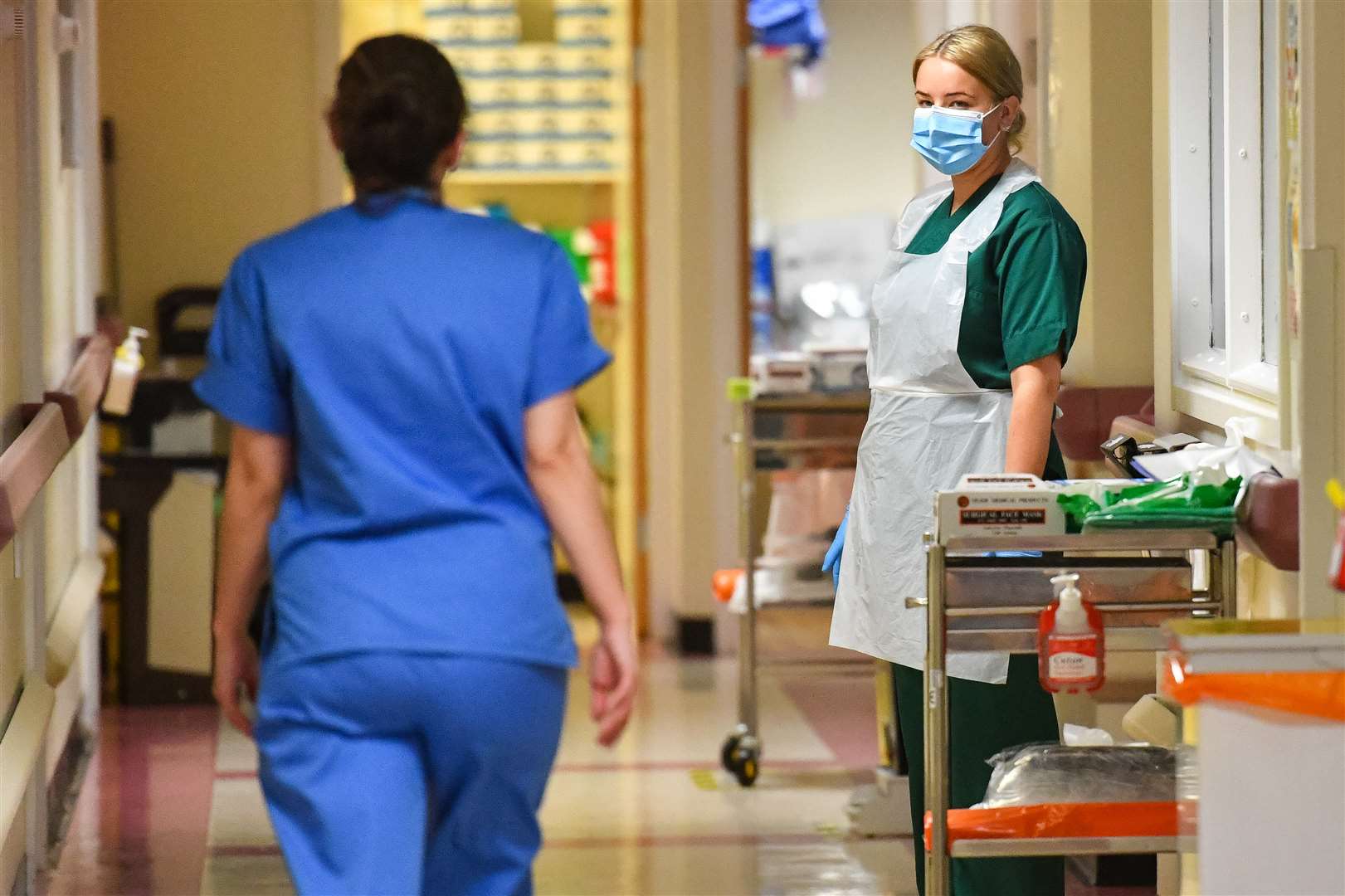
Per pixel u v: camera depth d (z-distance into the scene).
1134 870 13.62
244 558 7.89
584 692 22.31
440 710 7.32
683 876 14.34
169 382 21.61
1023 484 9.45
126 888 14.06
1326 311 9.29
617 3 27.03
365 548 7.46
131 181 23.23
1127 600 9.57
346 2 27.09
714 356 24.89
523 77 27.14
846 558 11.27
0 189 12.47
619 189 27.28
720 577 17.86
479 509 7.55
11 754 11.74
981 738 10.29
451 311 7.55
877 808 15.62
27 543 13.70
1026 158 17.20
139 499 21.34
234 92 23.30
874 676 18.06
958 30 10.79
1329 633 8.02
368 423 7.53
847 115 28.61
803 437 17.61
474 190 28.00
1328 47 9.23
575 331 7.79
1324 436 9.31
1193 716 10.68
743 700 17.52
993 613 9.43
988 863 10.23
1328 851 7.86
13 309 13.14
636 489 26.31
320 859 7.29
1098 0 14.77
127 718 20.70
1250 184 12.12
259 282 7.67
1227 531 9.47
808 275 28.66
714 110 24.69
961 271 10.47
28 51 13.70
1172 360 13.28
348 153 7.83
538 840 7.80
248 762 18.45
